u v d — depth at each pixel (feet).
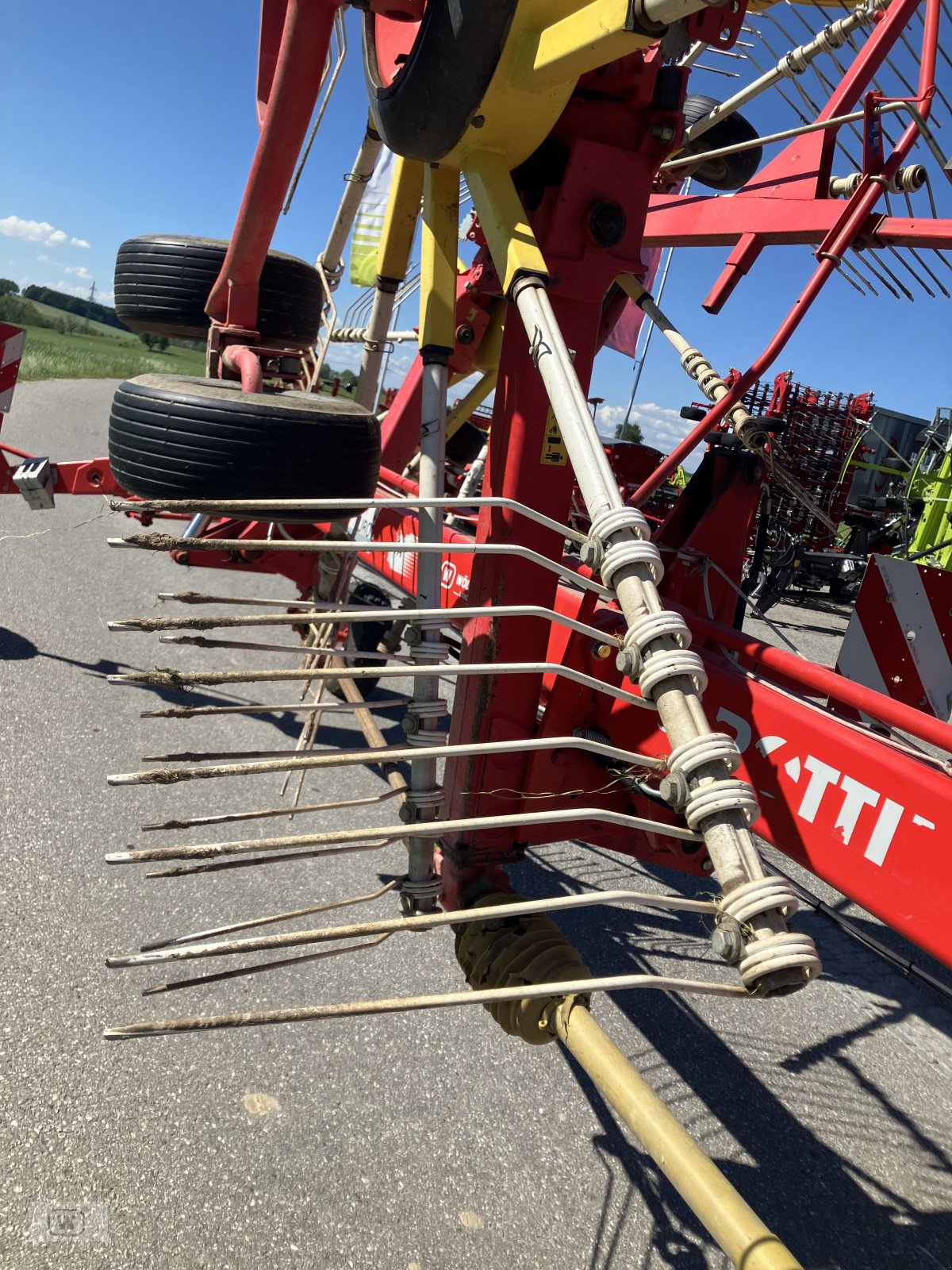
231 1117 7.10
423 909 6.56
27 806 10.97
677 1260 6.53
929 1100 8.80
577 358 7.14
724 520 9.24
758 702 6.56
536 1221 6.68
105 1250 5.87
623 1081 4.60
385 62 8.08
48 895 9.41
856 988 10.66
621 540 4.75
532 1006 5.52
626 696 4.96
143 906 9.52
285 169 9.80
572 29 5.26
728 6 4.64
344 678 4.93
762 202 10.43
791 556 28.30
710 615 8.85
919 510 28.27
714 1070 8.77
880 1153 8.02
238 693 16.12
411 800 6.49
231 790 12.52
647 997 9.70
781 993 4.07
